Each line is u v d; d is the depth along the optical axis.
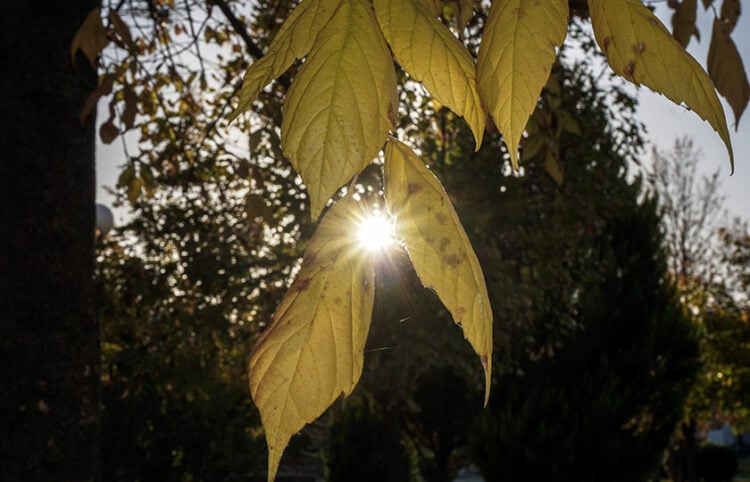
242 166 4.05
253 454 10.73
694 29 1.63
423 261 0.50
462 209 8.66
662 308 12.11
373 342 8.46
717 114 0.51
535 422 11.29
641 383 11.58
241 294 8.02
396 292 7.93
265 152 6.24
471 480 27.70
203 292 7.64
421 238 0.50
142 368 7.57
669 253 12.77
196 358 7.85
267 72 0.51
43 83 3.23
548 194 9.34
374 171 4.02
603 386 11.31
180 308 7.74
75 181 3.28
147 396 9.52
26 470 2.97
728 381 21.50
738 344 21.39
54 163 3.22
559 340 10.98
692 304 22.55
